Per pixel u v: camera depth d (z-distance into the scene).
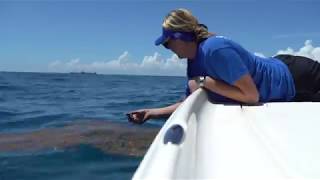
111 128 3.01
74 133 2.86
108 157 2.25
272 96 1.45
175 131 0.71
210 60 1.31
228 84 1.33
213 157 0.84
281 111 1.26
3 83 11.30
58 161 2.19
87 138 2.68
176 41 1.34
